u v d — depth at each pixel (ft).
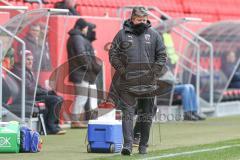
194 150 124.57
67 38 170.91
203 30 204.33
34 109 151.02
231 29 204.13
